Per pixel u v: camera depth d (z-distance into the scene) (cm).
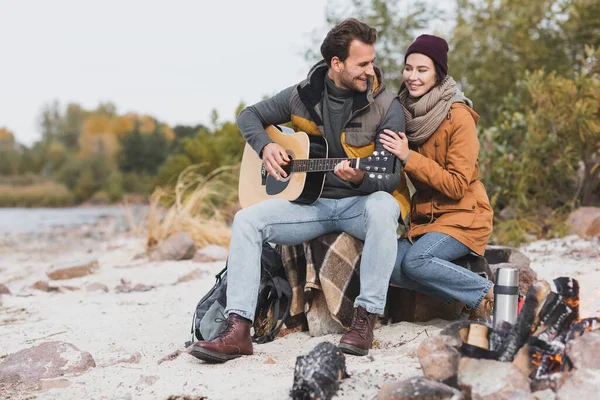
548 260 531
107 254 827
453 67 1077
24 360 298
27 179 5569
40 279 650
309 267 341
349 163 320
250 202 376
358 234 334
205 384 263
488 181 697
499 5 1057
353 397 233
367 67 326
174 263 680
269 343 341
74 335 390
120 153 5616
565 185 718
